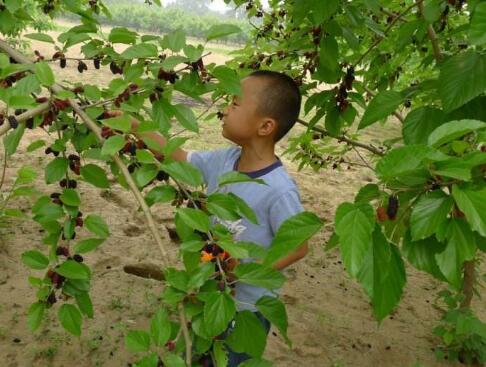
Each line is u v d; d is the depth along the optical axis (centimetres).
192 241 116
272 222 169
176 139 130
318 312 350
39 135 655
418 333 339
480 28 106
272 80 172
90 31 179
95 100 159
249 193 170
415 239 90
